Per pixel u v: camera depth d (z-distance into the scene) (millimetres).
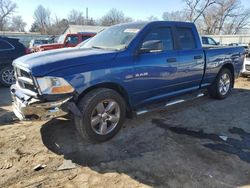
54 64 3727
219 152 4027
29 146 4160
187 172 3494
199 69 5785
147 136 4543
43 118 3785
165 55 4926
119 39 4719
